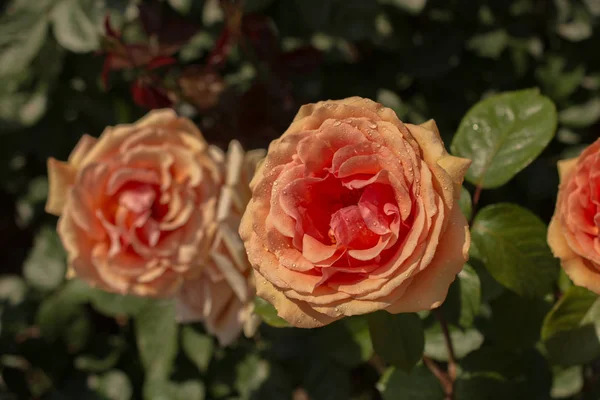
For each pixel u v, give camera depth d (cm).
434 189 49
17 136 82
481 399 60
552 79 84
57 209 62
